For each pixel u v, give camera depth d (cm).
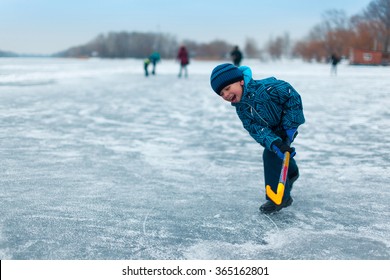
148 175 455
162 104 1105
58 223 316
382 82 2155
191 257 267
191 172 472
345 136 699
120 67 3944
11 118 806
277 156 344
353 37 7394
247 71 328
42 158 516
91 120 816
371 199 385
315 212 351
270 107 324
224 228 314
